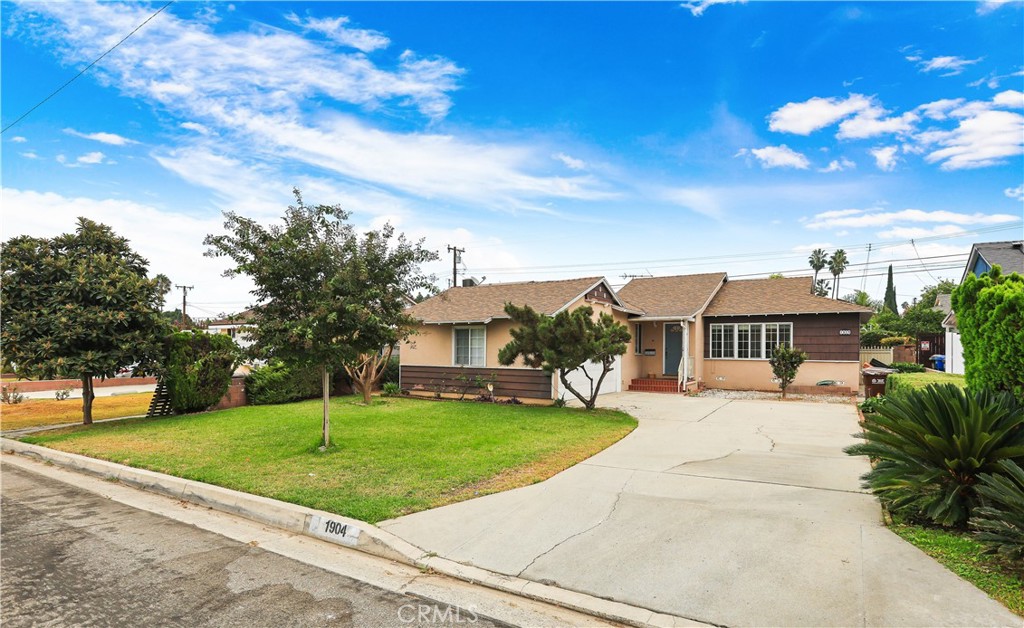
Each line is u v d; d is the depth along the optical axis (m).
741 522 5.01
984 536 3.85
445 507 5.64
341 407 14.28
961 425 4.62
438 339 17.28
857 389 17.03
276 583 4.07
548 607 3.69
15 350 10.65
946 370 18.55
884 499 5.09
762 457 7.90
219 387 14.11
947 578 3.70
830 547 4.33
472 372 16.42
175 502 6.43
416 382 17.66
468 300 18.19
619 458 7.88
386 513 5.38
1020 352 4.98
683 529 4.88
